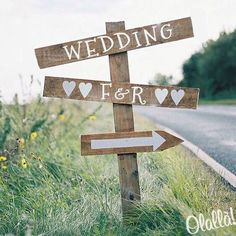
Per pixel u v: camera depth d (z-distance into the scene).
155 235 4.20
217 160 8.00
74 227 4.45
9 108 7.86
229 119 16.11
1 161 6.30
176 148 8.60
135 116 18.91
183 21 4.68
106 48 4.74
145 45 4.71
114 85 4.75
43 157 6.75
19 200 5.21
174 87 4.70
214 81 56.62
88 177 5.97
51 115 8.75
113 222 4.61
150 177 5.93
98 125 11.76
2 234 4.52
